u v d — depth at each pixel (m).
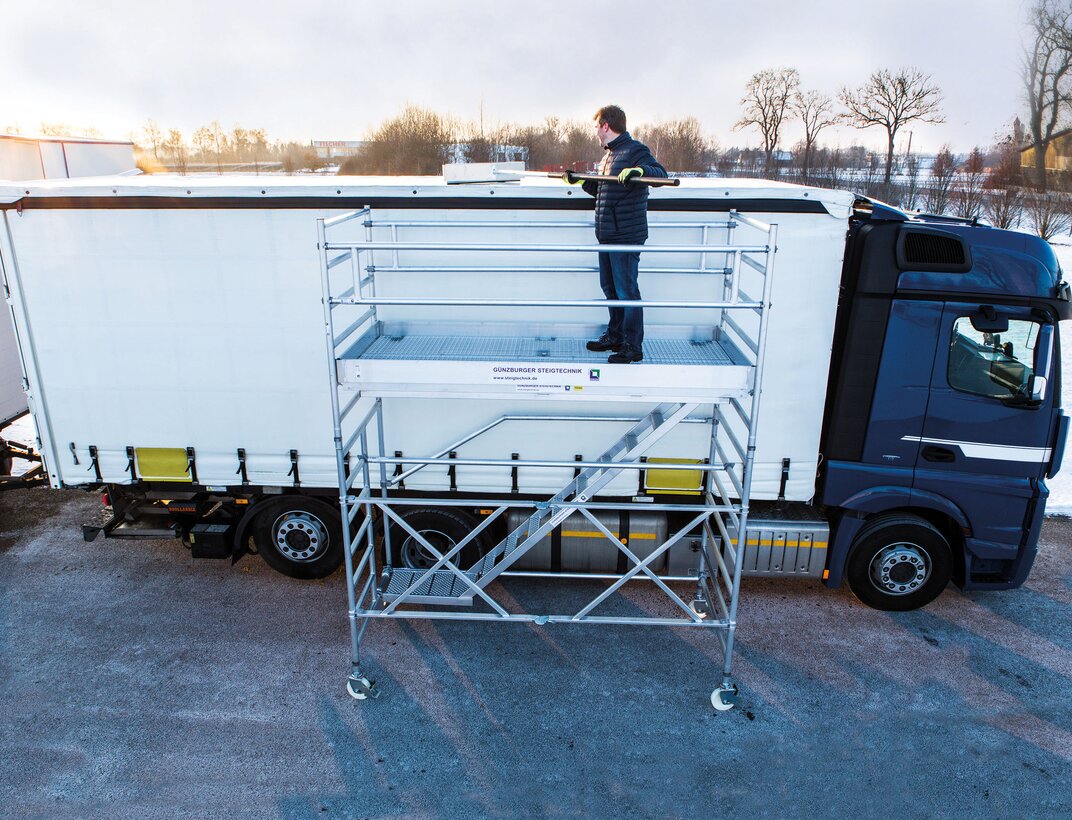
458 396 4.44
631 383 4.34
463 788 4.30
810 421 5.57
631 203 4.29
